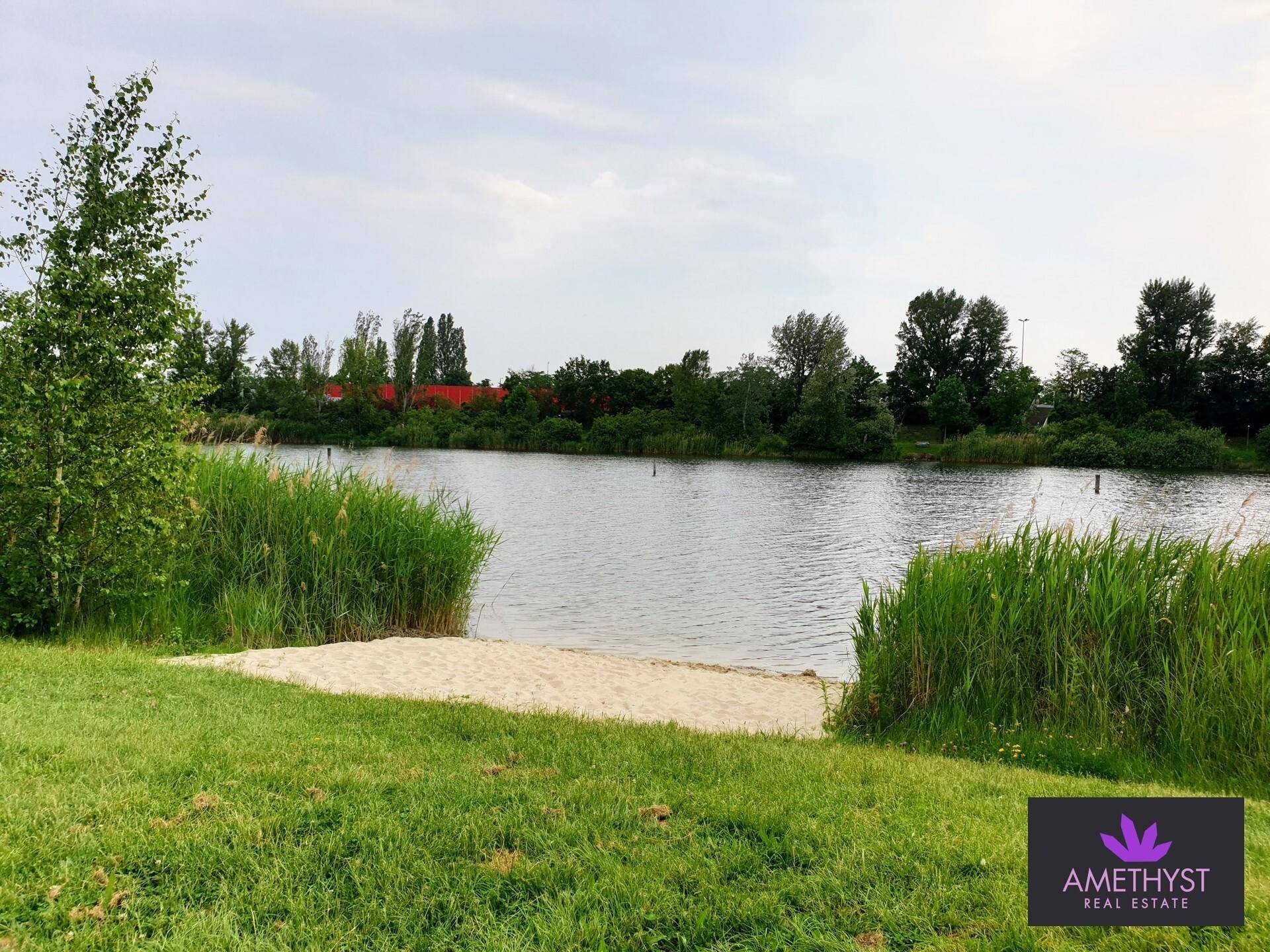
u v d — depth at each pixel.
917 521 34.12
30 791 4.91
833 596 19.39
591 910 3.99
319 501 13.91
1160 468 70.69
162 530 11.21
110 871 4.18
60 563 10.51
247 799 5.08
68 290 10.46
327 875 4.30
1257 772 7.23
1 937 3.55
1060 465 74.31
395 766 5.89
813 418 84.56
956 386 92.75
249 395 84.88
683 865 4.44
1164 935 3.79
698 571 22.36
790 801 5.50
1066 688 8.32
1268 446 68.44
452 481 49.53
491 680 10.89
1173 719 7.80
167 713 7.01
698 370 102.62
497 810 5.09
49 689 7.36
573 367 104.19
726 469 66.38
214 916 3.82
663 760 6.46
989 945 3.74
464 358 151.75
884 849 4.71
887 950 3.72
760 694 11.20
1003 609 8.88
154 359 11.27
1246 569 8.46
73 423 10.42
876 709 8.84
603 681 11.39
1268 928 3.87
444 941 3.73
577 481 52.34
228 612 12.20
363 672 10.70
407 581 14.09
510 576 21.14
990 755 7.96
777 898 4.14
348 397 89.75
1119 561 8.81
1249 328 94.06
